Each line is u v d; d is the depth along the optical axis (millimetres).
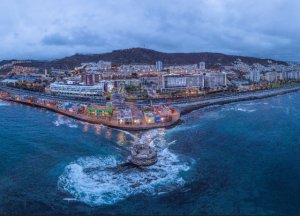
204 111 187250
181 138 118875
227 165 87062
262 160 90938
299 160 90438
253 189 71188
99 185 73938
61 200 66062
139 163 86375
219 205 63844
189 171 82750
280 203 64500
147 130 135625
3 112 182000
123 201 65875
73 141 114438
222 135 122688
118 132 131375
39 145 108188
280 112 179625
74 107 179000
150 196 68125
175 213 60781
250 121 151625
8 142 111688
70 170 83562
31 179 77188
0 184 73938
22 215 59562
